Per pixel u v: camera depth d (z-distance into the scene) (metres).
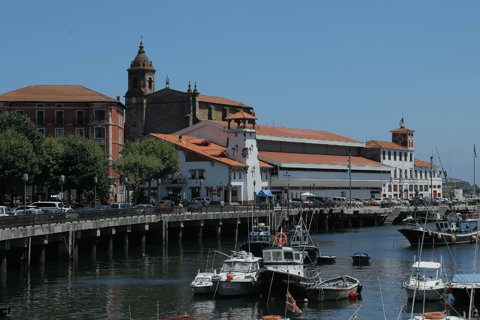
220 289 52.00
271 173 141.88
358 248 86.56
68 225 69.12
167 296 52.78
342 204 136.12
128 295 53.09
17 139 89.94
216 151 133.62
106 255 76.88
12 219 59.50
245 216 102.88
